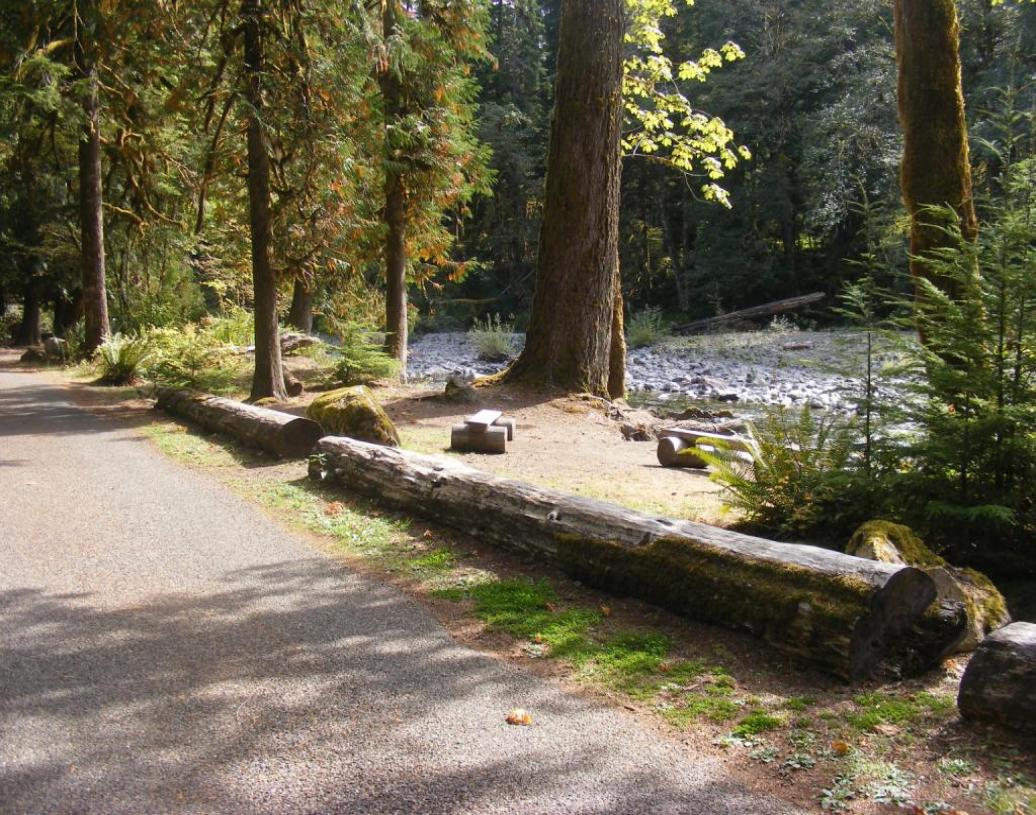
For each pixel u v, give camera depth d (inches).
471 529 255.4
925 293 256.4
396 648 178.9
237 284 1143.0
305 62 546.9
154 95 800.9
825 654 165.8
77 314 1134.4
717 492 313.1
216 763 132.4
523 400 559.2
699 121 679.1
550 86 2148.1
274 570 230.4
